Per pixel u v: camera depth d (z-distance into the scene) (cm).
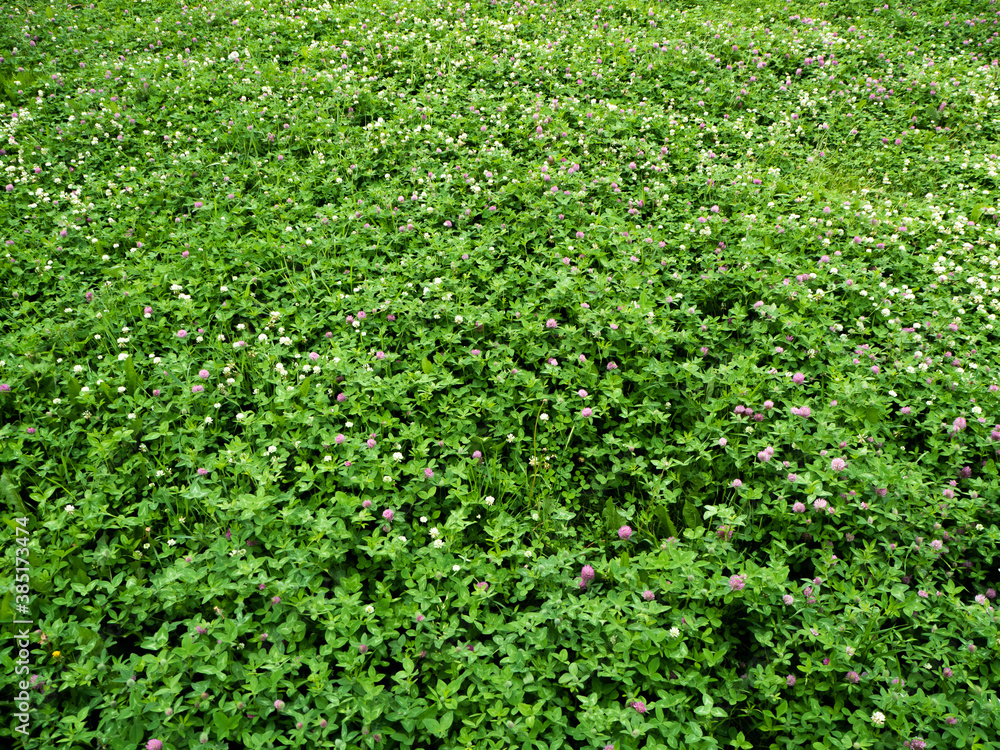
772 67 382
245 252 218
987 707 117
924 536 145
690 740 113
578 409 173
